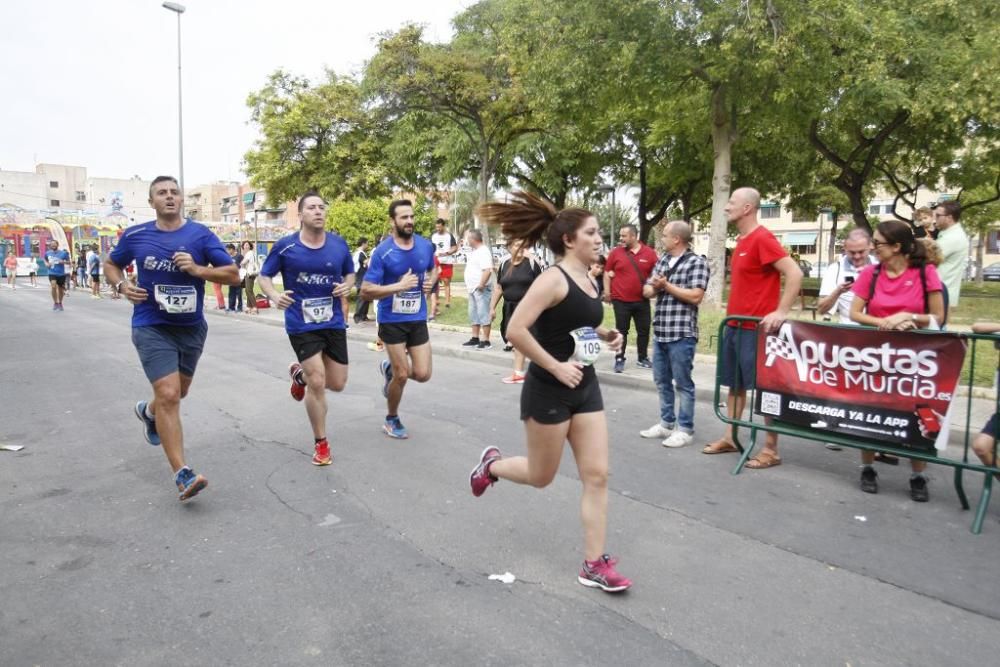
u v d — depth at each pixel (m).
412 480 4.87
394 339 5.71
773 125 18.28
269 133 25.83
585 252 3.15
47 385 8.54
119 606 3.16
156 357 4.30
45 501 4.50
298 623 3.00
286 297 5.00
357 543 3.83
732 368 5.43
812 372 4.83
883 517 4.24
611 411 7.10
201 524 4.11
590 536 3.28
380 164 26.11
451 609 3.12
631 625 2.99
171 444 4.31
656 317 5.89
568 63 14.02
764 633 2.92
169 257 4.36
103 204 88.06
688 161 25.36
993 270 48.31
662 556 3.67
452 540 3.86
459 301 17.19
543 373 3.19
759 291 5.25
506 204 3.43
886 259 4.76
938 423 4.30
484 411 7.03
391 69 16.23
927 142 21.52
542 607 3.13
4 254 42.81
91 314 18.89
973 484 4.85
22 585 3.36
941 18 16.42
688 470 5.16
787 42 12.04
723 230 15.19
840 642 2.86
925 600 3.22
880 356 4.52
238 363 10.24
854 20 12.35
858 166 25.28
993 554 3.72
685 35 13.09
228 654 2.77
